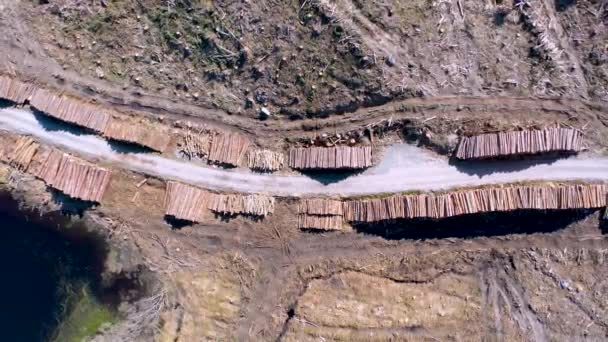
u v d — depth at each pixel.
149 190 30.70
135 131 30.38
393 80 28.77
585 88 28.31
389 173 29.39
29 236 31.83
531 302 28.34
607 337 27.77
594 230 28.05
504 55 28.59
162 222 30.80
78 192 30.31
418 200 28.42
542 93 28.42
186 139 30.64
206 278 30.83
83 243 31.52
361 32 28.62
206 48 30.11
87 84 30.78
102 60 30.81
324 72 29.25
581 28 28.52
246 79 30.22
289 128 30.34
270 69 29.77
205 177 30.52
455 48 28.72
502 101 28.59
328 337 29.12
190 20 29.89
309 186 30.08
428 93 28.86
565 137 27.45
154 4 30.00
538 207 27.64
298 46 29.17
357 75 28.94
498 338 28.33
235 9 29.36
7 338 33.22
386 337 28.75
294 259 30.23
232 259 30.59
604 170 27.80
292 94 29.88
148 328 31.20
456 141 28.70
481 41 28.64
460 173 28.77
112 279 31.64
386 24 28.69
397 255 29.50
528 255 28.55
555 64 28.36
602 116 28.11
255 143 30.58
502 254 28.73
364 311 29.16
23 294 32.78
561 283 28.22
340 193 29.77
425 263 29.25
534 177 28.19
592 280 28.06
